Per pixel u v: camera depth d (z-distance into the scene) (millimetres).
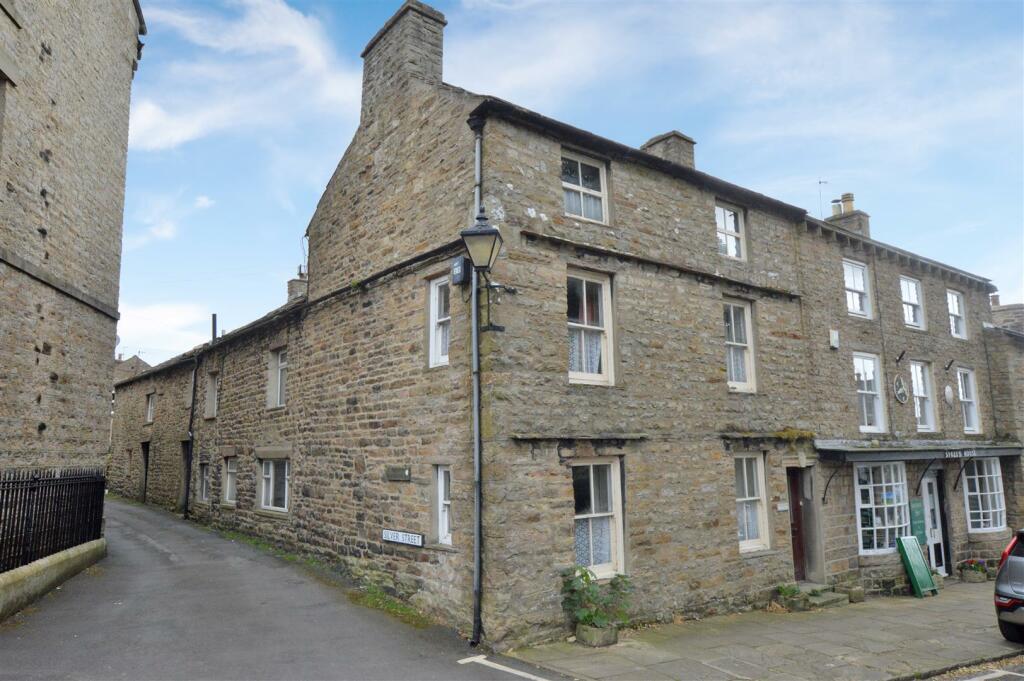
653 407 10102
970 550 16406
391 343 10445
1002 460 17672
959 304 18234
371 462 10641
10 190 9469
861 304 15125
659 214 10859
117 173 13117
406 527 9711
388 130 11141
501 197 8852
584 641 8359
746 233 12555
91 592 9648
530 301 8930
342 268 11992
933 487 15945
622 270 10109
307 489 12555
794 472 12852
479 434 8422
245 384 15945
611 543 9586
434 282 9898
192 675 6590
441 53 11320
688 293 11016
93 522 11961
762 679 7332
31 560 9242
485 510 8250
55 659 6844
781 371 12438
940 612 11602
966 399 17766
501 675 7023
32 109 9977
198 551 13297
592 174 10344
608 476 9719
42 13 10219
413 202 10281
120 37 13156
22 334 9906
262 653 7332
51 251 10656
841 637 9352
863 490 13625
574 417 9117
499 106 8844
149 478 22297
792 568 11781
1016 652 8961
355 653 7496
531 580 8328
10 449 9641
